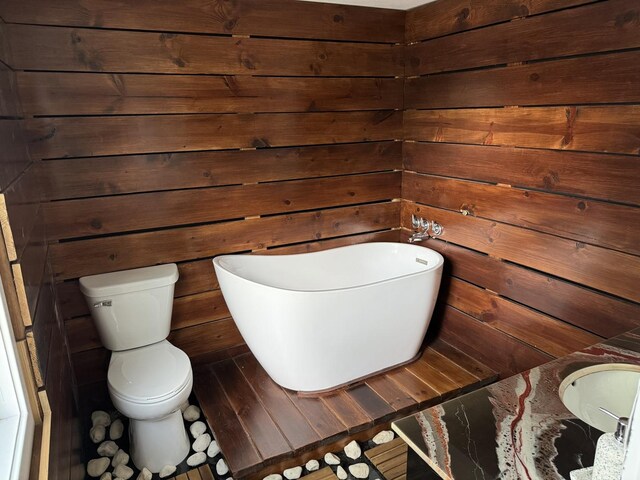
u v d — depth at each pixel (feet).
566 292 7.04
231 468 6.38
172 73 7.62
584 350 4.89
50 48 6.72
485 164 8.16
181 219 8.20
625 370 4.56
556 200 6.99
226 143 8.31
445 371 8.57
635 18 5.65
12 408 4.10
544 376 4.38
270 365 8.04
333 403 7.70
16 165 5.04
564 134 6.72
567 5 6.40
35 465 3.93
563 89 6.64
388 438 7.22
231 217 8.66
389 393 7.92
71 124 7.05
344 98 9.25
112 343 7.36
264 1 8.09
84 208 7.38
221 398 7.91
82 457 6.79
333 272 9.68
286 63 8.52
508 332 8.18
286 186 9.08
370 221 10.26
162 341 7.80
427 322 8.65
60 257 7.32
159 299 7.48
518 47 7.22
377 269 10.08
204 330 8.86
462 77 8.37
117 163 7.50
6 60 5.67
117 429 7.54
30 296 4.37
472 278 8.82
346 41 9.01
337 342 7.64
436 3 8.64
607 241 6.34
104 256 7.65
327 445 6.98
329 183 9.54
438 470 3.31
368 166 9.90
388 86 9.66
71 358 7.62
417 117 9.61
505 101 7.60
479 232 8.50
